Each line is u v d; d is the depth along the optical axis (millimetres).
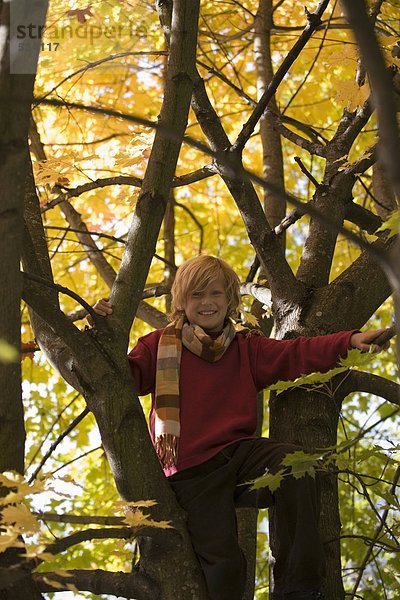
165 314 4281
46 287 2350
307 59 5633
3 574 1833
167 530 2230
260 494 2400
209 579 2246
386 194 4746
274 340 2844
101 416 2199
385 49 2914
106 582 2260
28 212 2871
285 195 1179
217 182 6715
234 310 2934
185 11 2311
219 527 2338
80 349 2164
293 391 2836
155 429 2627
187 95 2303
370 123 6242
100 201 5707
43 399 6000
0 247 1624
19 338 1756
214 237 6918
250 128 2836
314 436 2758
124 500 2229
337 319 2986
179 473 2541
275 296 3135
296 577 2283
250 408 2693
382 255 1158
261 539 5711
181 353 2783
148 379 2760
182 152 6156
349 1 896
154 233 2312
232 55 6199
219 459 2551
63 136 5555
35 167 3727
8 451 1914
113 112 1293
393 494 2328
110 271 4668
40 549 1812
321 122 6434
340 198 3316
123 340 2230
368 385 2914
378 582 4062
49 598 4516
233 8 5750
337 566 2684
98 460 6090
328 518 2734
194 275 2857
